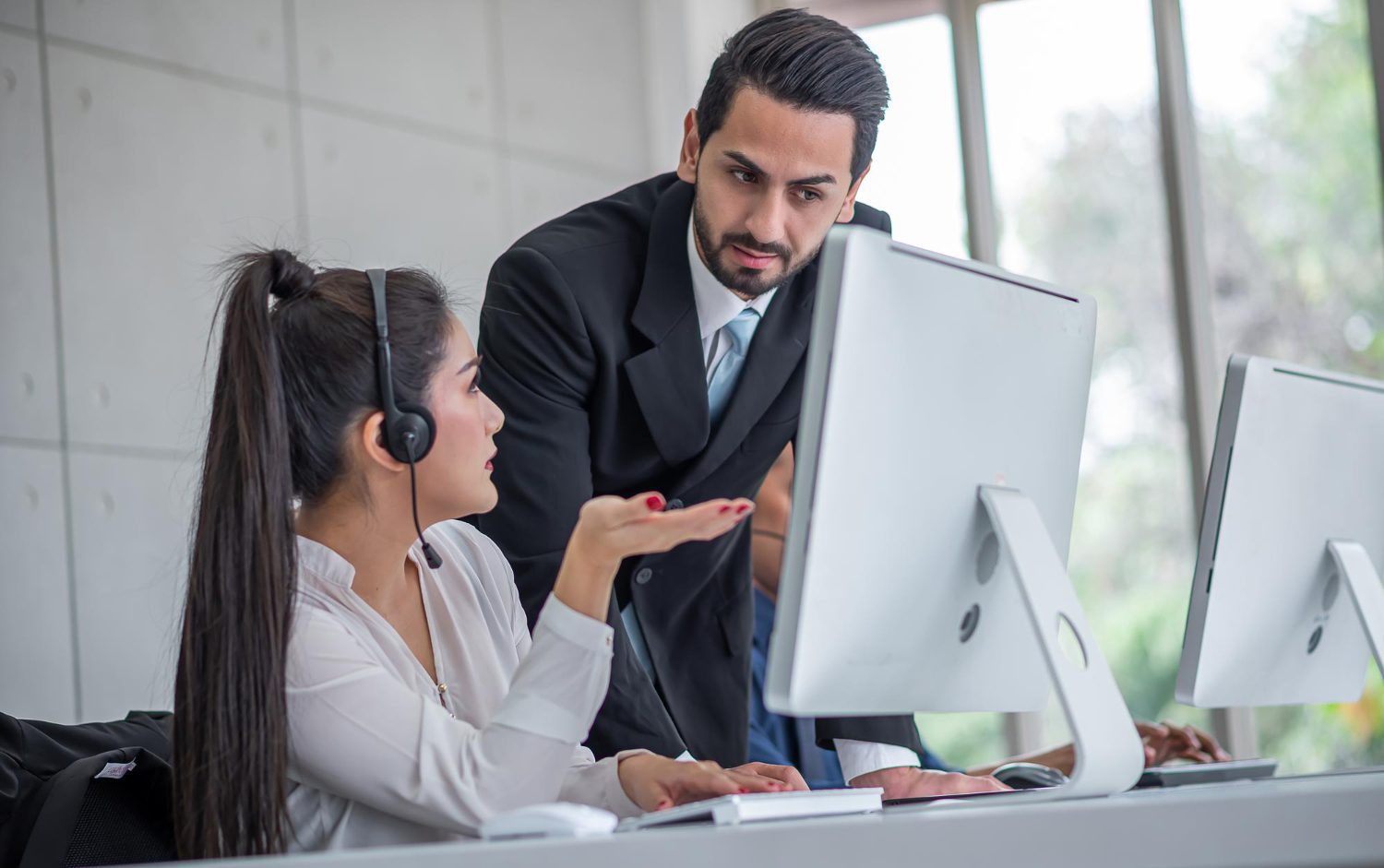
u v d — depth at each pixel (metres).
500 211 4.97
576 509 1.89
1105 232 4.94
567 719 1.27
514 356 1.93
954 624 1.25
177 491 3.99
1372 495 1.67
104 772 1.45
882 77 1.86
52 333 3.80
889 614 1.17
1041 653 1.33
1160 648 4.71
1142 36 4.94
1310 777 1.46
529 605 1.84
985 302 1.24
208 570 1.35
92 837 1.44
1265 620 1.54
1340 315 4.64
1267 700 1.58
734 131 1.82
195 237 4.12
